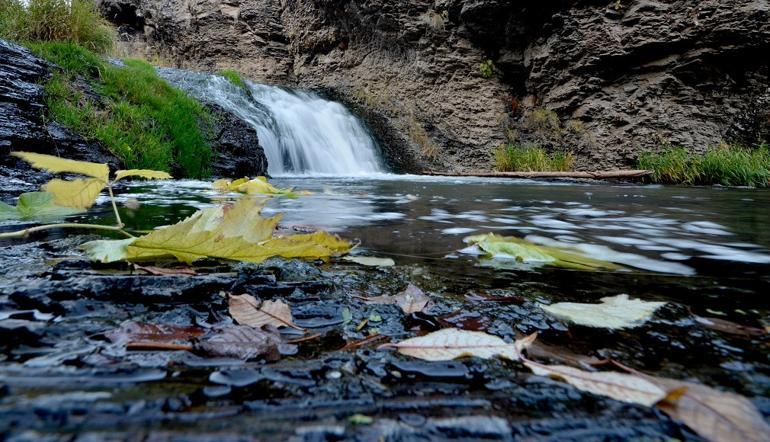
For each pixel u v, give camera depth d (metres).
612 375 0.50
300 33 14.80
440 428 0.38
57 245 1.16
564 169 10.27
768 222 2.24
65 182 1.18
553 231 1.85
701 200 3.87
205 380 0.45
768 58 8.81
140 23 16.69
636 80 10.02
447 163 11.68
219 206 0.99
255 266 0.96
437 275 1.00
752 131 8.95
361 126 12.34
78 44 6.91
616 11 9.81
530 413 0.41
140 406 0.39
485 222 2.11
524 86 11.98
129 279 0.76
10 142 3.83
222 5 15.46
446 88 12.23
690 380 0.49
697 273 1.08
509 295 0.85
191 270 0.89
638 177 9.02
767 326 0.68
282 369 0.49
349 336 0.61
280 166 9.46
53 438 0.33
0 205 1.64
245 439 0.35
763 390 0.47
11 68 4.86
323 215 2.26
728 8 8.67
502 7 10.66
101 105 5.64
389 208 2.73
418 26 12.06
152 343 0.54
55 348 0.51
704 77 9.38
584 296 0.85
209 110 7.94
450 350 0.56
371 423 0.39
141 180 5.41
